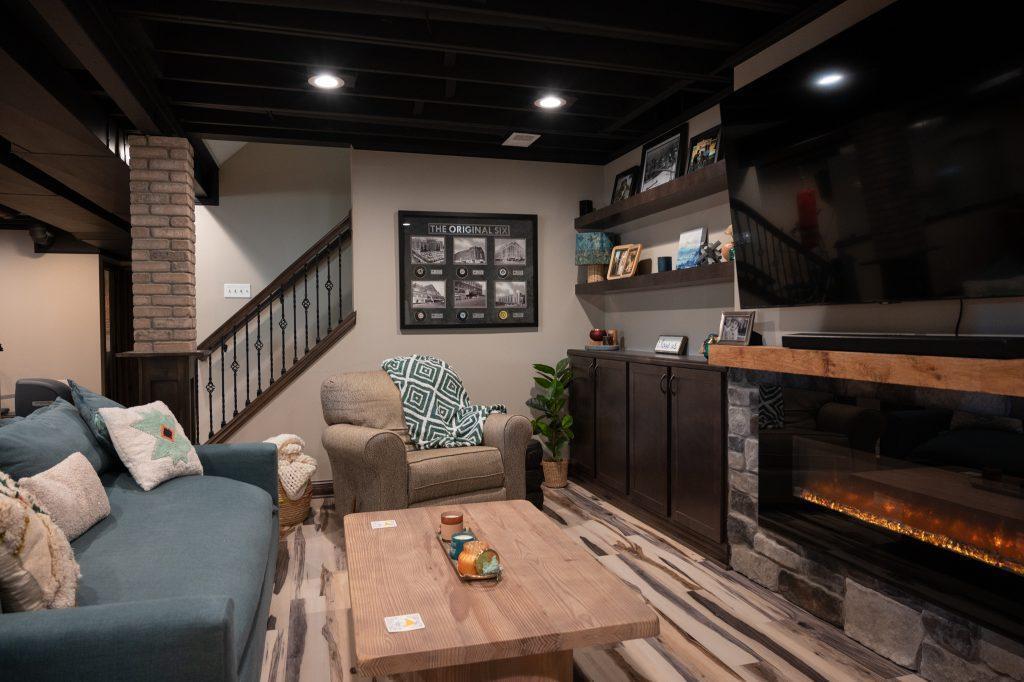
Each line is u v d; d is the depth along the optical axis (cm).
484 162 491
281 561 322
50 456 208
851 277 235
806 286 258
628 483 399
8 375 751
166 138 392
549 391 504
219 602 129
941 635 202
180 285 394
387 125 443
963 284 193
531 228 498
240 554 199
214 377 538
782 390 271
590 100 396
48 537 144
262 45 312
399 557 202
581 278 513
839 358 230
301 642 237
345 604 270
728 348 294
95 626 121
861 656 224
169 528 208
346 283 557
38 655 117
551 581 181
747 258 293
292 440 398
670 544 340
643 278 412
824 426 249
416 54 334
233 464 293
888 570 220
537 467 401
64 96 311
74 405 273
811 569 257
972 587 190
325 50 320
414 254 475
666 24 282
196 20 269
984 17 180
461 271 484
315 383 459
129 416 264
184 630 123
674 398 348
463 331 488
